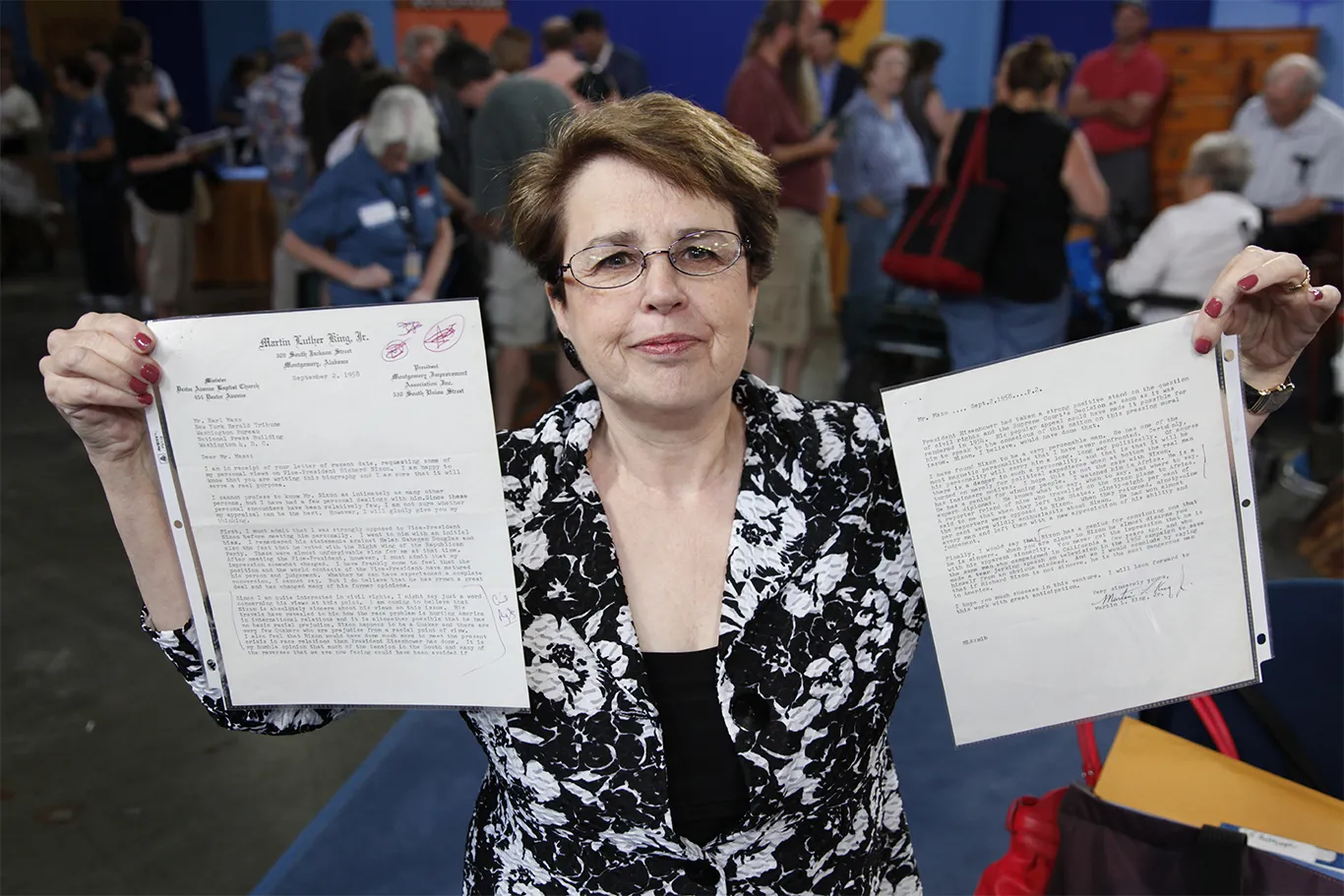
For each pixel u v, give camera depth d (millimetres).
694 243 1012
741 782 1057
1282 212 4289
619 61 5191
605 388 1062
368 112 4195
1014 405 1015
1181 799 1425
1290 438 4555
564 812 1059
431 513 1009
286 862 2178
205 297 7172
